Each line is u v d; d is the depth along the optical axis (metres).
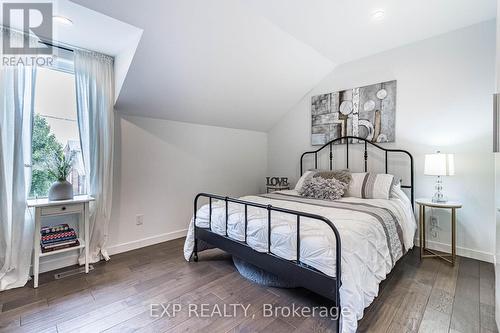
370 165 3.21
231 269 2.34
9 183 2.02
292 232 1.68
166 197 3.22
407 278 2.11
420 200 2.59
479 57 2.43
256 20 2.30
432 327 1.50
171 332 1.48
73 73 2.49
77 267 2.39
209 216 2.38
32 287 2.02
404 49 2.89
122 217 2.82
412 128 2.86
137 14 1.95
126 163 2.84
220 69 2.75
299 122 3.99
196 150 3.55
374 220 1.87
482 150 2.43
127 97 2.62
